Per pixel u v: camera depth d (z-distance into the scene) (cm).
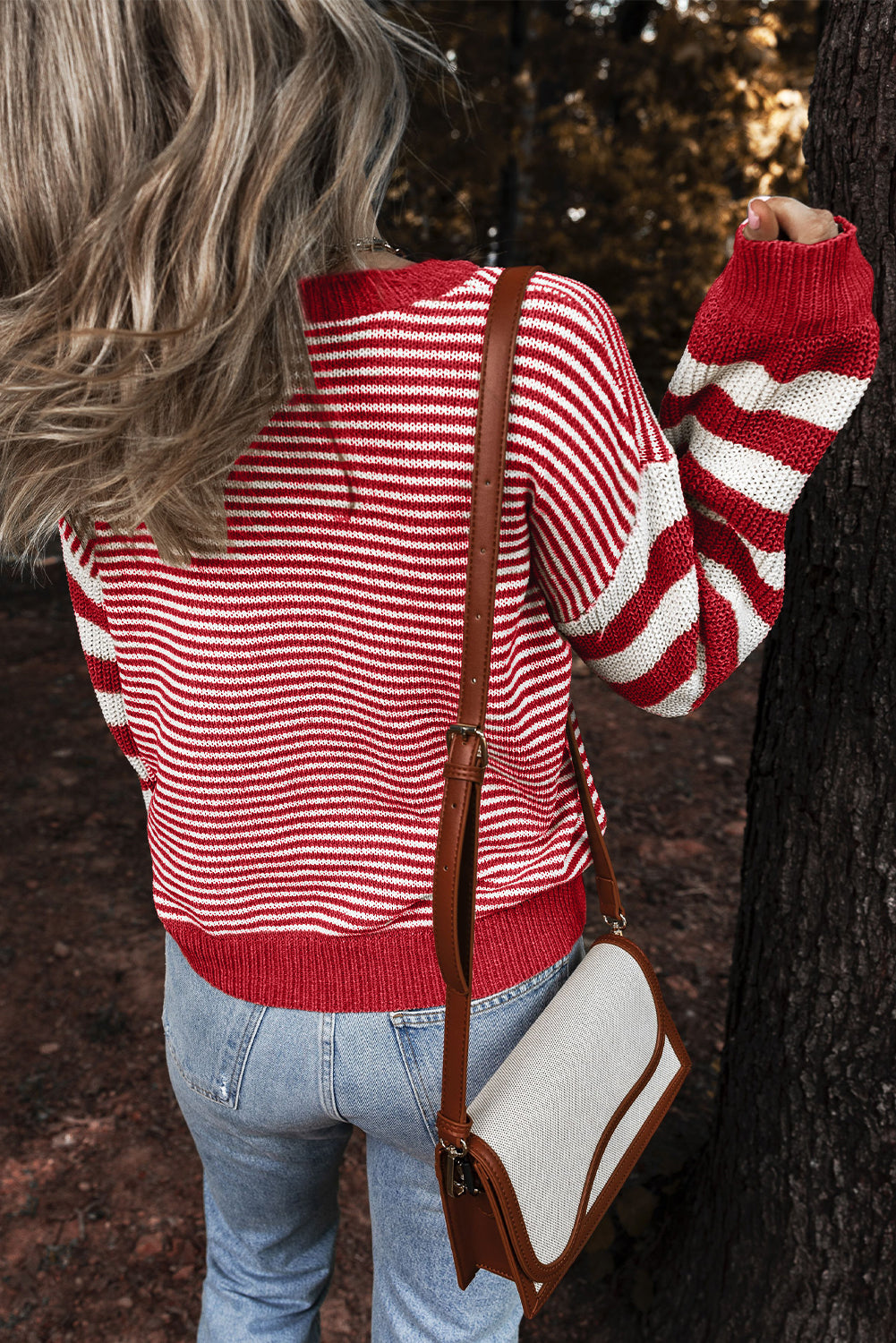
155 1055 254
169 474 65
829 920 149
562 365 70
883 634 135
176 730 87
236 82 61
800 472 82
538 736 85
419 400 71
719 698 464
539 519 75
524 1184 87
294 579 79
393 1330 108
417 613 77
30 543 79
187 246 61
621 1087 99
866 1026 147
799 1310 159
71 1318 190
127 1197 215
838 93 121
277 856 90
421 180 657
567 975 101
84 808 372
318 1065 92
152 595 84
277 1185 109
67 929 302
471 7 729
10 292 66
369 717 82
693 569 81
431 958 89
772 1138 161
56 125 61
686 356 82
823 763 146
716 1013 264
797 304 77
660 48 771
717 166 764
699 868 332
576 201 818
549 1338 188
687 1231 183
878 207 120
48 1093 242
